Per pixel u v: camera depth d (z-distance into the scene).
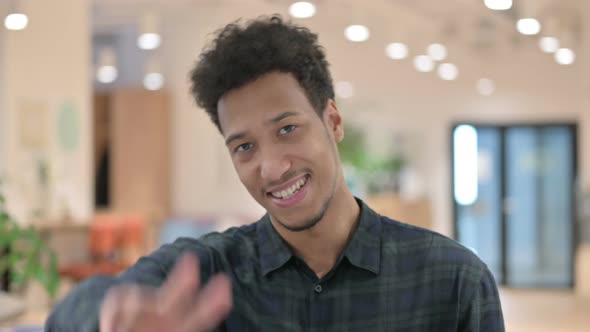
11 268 5.86
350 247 1.31
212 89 1.23
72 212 7.43
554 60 10.38
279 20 1.28
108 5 8.83
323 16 8.69
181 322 0.62
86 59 7.61
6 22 6.31
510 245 10.82
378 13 8.11
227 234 1.38
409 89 10.81
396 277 1.33
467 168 10.81
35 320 5.30
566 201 10.60
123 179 10.01
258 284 1.32
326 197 1.25
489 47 9.89
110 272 6.60
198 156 9.78
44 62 7.19
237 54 1.20
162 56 9.94
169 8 9.03
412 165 10.89
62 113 7.35
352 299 1.31
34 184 7.06
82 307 0.84
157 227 9.10
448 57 10.30
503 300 9.56
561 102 10.45
